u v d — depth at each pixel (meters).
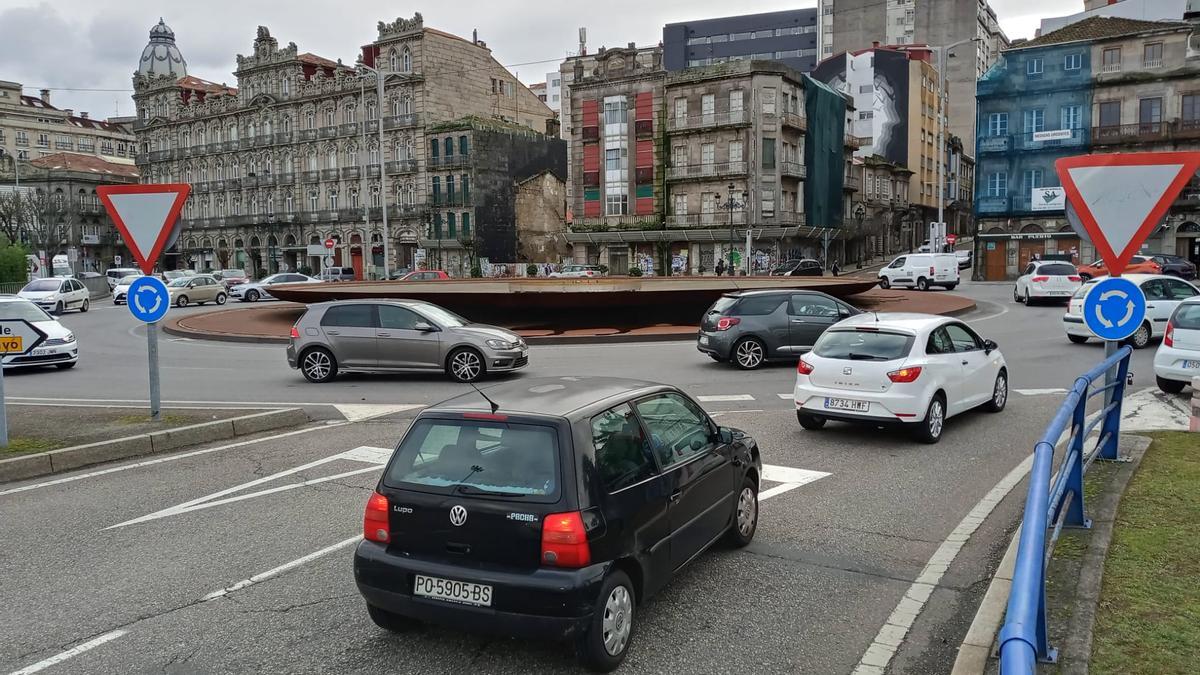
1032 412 11.60
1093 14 67.12
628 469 4.78
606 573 4.33
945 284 42.78
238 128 85.50
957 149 96.75
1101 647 4.10
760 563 6.04
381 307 15.67
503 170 74.19
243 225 84.31
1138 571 5.08
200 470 9.10
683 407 5.75
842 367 9.91
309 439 10.65
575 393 5.09
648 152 66.62
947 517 7.05
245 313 30.81
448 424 4.75
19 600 5.60
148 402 13.62
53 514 7.55
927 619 5.08
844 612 5.20
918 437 9.76
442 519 4.47
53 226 87.31
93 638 5.00
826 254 62.41
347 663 4.63
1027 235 55.06
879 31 100.50
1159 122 51.38
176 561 6.29
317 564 6.17
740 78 62.09
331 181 78.81
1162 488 6.92
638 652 4.69
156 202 10.89
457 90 76.62
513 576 4.25
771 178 62.62
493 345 15.36
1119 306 7.43
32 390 15.59
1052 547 4.89
